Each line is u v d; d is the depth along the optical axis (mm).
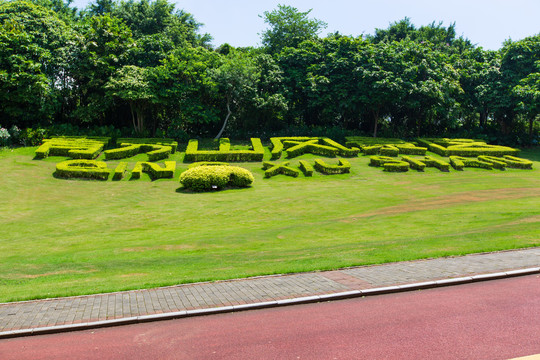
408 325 6469
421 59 41656
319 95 42812
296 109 45031
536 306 7059
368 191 23625
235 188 24969
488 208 17484
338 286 8266
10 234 15148
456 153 36219
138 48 39312
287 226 15984
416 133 47500
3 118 35062
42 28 36969
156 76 36250
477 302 7344
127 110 41531
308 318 6883
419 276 8703
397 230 14312
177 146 37531
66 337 6434
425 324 6480
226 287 8453
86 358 5711
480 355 5438
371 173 29984
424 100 41469
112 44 37656
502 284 8242
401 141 39469
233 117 44156
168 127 40875
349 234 14031
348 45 43625
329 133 42000
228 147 34844
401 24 58156
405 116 47531
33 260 11500
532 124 48719
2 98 33062
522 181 26688
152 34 44594
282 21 50875
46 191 22938
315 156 34875
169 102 37875
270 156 34344
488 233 12547
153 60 40250
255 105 40531
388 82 38688
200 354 5695
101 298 7992
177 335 6371
